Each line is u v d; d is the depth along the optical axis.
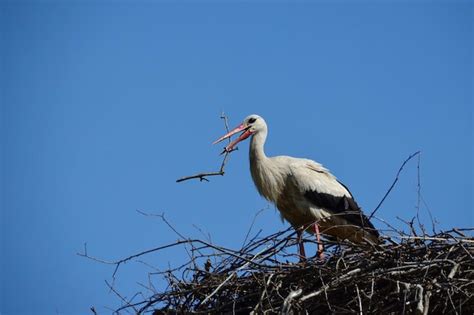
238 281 13.80
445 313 12.85
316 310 13.38
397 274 12.83
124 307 13.73
